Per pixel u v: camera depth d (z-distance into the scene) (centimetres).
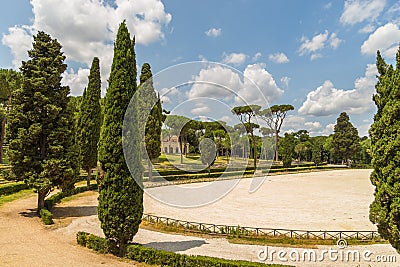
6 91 3584
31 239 1129
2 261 888
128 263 909
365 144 6925
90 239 1038
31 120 1520
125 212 951
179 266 866
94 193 2331
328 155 7325
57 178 1534
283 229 1305
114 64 1007
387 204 692
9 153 1477
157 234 1262
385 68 743
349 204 2031
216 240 1178
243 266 815
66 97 1652
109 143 972
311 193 2559
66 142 1616
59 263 891
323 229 1368
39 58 1584
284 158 5019
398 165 663
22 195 2097
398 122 669
